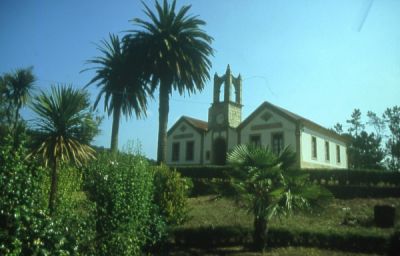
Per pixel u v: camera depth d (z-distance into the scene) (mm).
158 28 31984
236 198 13836
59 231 7047
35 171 7312
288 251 13969
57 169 12305
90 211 10672
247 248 14625
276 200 12680
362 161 73062
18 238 6055
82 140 12352
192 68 31766
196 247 14766
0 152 6410
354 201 22734
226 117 41281
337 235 14477
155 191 15617
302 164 34531
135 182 11680
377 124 72562
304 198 12969
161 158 30672
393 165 70500
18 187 6305
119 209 11023
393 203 21781
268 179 13023
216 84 43438
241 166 13609
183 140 45156
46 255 6375
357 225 17875
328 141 41969
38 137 11672
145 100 33469
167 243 14719
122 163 11961
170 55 30797
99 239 10570
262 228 13977
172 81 31719
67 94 12219
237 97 43312
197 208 21891
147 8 31938
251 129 38469
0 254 5742
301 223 17969
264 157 13461
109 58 33438
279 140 36094
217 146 41750
